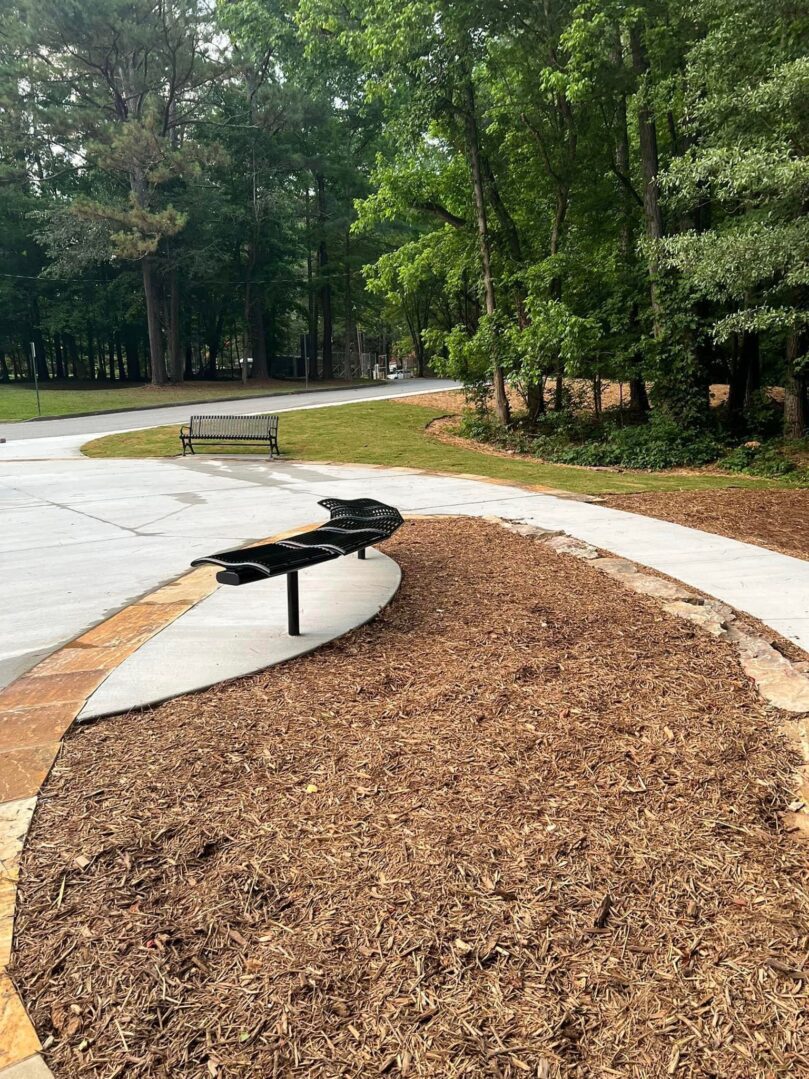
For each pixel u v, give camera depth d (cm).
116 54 2970
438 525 774
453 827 240
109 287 3862
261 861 224
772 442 1580
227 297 4241
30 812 250
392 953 188
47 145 3269
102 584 570
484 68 1656
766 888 212
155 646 406
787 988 178
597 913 202
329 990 177
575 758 283
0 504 946
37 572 609
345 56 1975
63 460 1436
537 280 1658
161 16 2956
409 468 1320
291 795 259
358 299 4650
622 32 1545
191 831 239
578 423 1805
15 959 187
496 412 2009
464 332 1927
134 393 3216
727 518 842
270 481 1154
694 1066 158
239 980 181
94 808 253
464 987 178
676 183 1230
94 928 198
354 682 355
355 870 219
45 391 3322
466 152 1772
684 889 212
